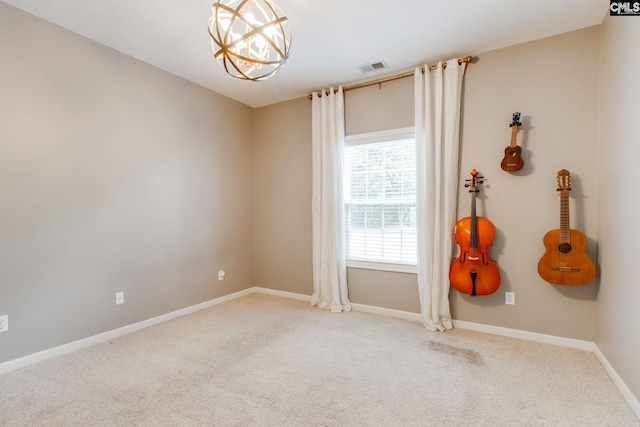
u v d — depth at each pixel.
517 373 2.15
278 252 4.15
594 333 2.46
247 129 4.21
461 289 2.79
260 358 2.39
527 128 2.68
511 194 2.75
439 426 1.63
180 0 2.12
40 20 2.32
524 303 2.72
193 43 2.68
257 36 1.51
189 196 3.44
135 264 2.94
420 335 2.82
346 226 3.63
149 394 1.91
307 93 3.81
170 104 3.24
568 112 2.54
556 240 2.44
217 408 1.78
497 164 2.80
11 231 2.20
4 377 2.10
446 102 2.93
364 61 3.00
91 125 2.62
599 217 2.37
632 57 1.83
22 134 2.24
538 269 2.53
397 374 2.15
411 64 3.07
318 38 2.60
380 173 3.42
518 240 2.73
